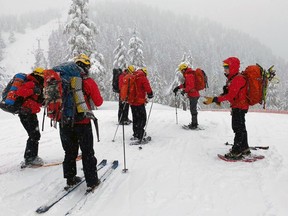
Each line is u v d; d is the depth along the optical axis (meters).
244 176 5.58
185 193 4.94
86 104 4.81
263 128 10.20
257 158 6.53
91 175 4.99
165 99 57.38
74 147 5.11
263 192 4.88
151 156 7.04
